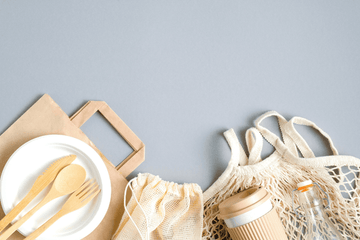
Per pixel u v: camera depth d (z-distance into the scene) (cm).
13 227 57
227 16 74
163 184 65
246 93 74
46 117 66
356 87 76
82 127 69
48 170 61
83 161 64
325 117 75
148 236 62
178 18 73
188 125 72
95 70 70
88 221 62
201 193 66
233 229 61
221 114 73
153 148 71
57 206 64
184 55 72
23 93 67
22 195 62
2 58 67
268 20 75
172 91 72
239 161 71
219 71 73
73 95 69
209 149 72
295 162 68
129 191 68
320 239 60
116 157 70
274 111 71
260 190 62
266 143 73
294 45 75
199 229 65
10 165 60
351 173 74
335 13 77
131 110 70
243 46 74
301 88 75
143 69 71
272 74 75
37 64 68
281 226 62
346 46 77
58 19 69
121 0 71
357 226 68
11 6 68
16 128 65
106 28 70
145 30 71
